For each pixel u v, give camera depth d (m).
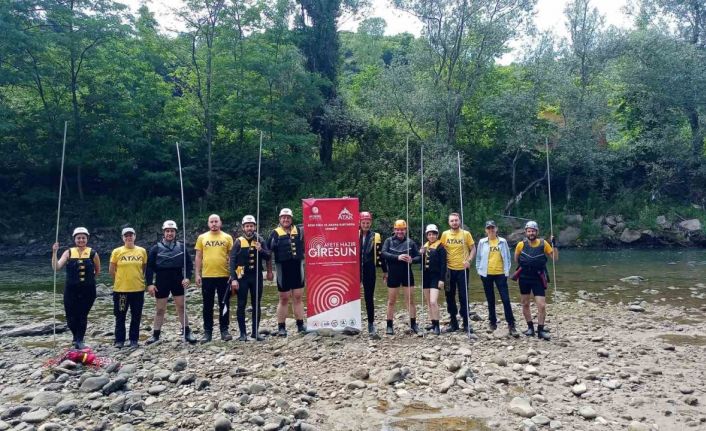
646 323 10.86
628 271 20.50
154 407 5.89
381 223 30.73
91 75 32.47
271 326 10.68
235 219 34.28
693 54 31.67
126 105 32.19
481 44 32.09
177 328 10.71
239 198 35.00
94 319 12.02
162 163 35.31
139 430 5.29
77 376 7.07
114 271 8.92
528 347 8.55
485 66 32.75
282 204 34.59
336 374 7.04
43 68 30.16
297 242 9.37
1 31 27.44
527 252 9.34
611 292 15.48
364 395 6.26
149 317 12.18
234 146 37.19
